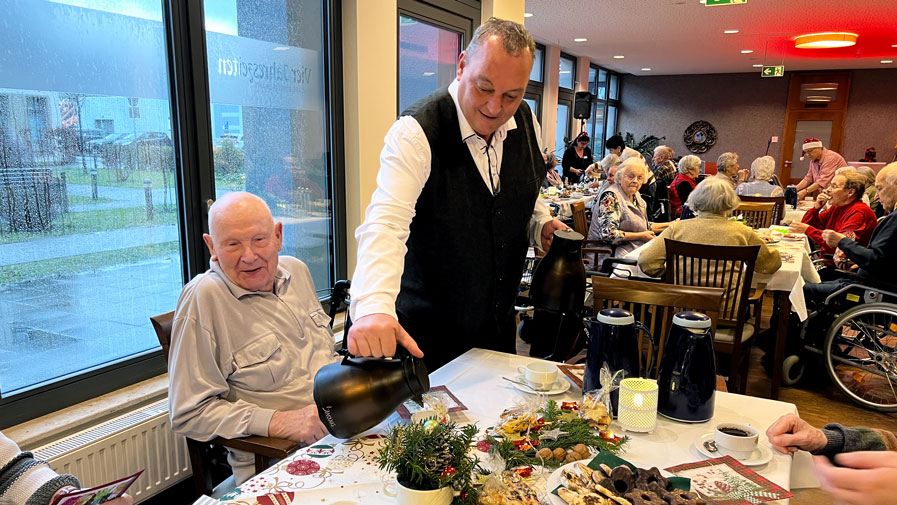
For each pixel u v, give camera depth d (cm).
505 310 150
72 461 160
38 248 175
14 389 172
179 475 190
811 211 416
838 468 69
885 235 279
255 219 144
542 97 898
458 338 146
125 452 174
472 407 115
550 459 94
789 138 1186
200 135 216
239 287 148
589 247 385
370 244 110
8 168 166
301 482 89
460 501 80
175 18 203
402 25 320
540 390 121
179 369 138
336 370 96
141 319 209
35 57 170
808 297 310
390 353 92
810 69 1131
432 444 81
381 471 92
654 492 79
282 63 256
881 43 787
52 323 182
